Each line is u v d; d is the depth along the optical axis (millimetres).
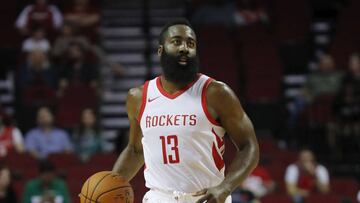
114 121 42938
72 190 30734
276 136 38188
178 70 13133
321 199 30828
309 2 48188
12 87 42781
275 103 38719
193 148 13156
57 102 39031
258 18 44969
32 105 38844
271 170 33000
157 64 45719
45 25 44406
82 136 35656
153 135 13375
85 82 41000
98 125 38656
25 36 44531
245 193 29672
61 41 41875
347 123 36781
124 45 46906
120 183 13133
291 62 43969
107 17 48375
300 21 45250
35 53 40156
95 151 35406
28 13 44531
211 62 41656
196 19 44969
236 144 13352
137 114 13844
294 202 30469
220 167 13422
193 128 13109
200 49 42406
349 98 37031
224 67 41375
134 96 13844
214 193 12609
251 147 13141
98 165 32531
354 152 36594
